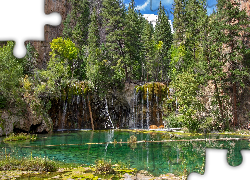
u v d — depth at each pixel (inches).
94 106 1259.8
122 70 1416.1
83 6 1850.4
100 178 358.6
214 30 1095.6
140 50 1795.0
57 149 608.1
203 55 1104.2
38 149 604.1
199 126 967.6
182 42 1552.7
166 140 741.9
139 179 355.3
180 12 1640.0
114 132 1010.7
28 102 965.2
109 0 1469.0
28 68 1327.5
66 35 1681.8
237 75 1058.1
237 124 1032.8
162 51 1806.1
